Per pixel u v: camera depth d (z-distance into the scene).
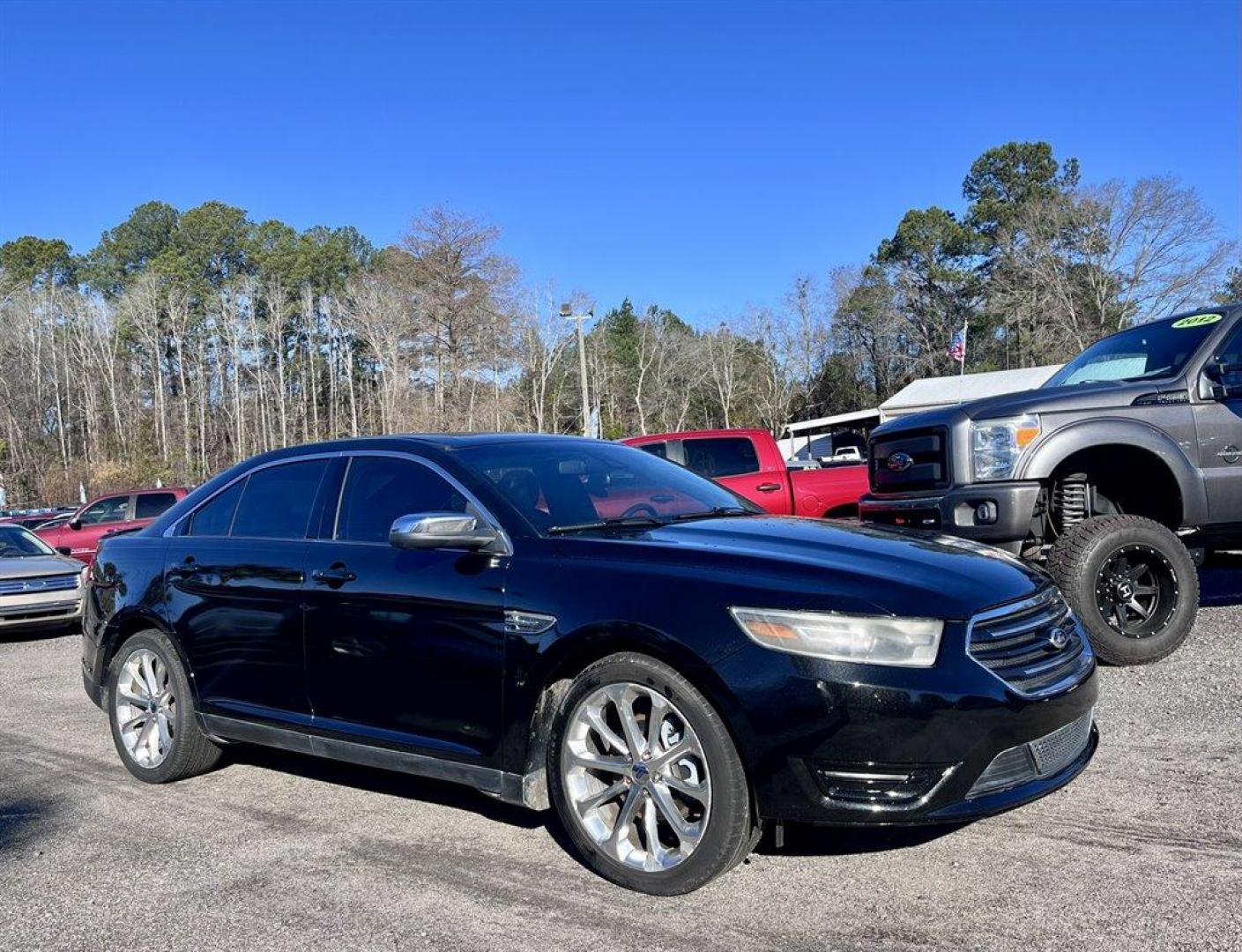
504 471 4.42
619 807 3.66
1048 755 3.46
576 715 3.67
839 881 3.54
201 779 5.25
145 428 81.62
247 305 91.06
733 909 3.37
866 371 71.44
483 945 3.22
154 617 5.18
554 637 3.70
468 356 70.19
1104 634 6.03
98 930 3.49
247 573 4.77
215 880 3.88
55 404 82.12
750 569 3.50
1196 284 51.56
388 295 71.44
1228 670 5.97
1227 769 4.43
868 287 69.19
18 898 3.79
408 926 3.39
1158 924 3.12
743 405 73.88
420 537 3.87
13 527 12.38
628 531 4.09
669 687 3.43
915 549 3.83
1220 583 8.99
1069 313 55.69
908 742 3.18
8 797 5.09
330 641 4.39
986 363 66.38
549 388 71.75
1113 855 3.63
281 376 85.44
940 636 3.28
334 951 3.24
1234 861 3.53
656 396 76.12
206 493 5.34
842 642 3.25
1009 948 3.03
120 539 5.66
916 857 3.72
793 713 3.22
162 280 89.06
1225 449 6.34
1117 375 7.03
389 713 4.20
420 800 4.73
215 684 4.89
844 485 11.28
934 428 6.69
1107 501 6.75
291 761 5.54
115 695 5.41
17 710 7.33
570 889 3.60
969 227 68.75
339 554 4.46
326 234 104.19
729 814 3.32
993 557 3.95
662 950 3.12
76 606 11.16
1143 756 4.64
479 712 3.90
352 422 83.56
